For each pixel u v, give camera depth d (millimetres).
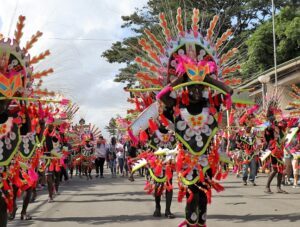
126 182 18438
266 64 25234
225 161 6219
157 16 7035
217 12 7160
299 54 25125
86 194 13531
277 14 25875
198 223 5820
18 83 5750
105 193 13727
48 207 10625
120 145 23125
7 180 5660
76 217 8992
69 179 21469
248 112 7965
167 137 8055
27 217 8844
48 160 10852
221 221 7875
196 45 6434
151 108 6344
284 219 7957
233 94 6488
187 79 5965
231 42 7141
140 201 11406
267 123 12547
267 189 12102
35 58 6152
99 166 22656
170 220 8305
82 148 21625
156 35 6629
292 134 11594
